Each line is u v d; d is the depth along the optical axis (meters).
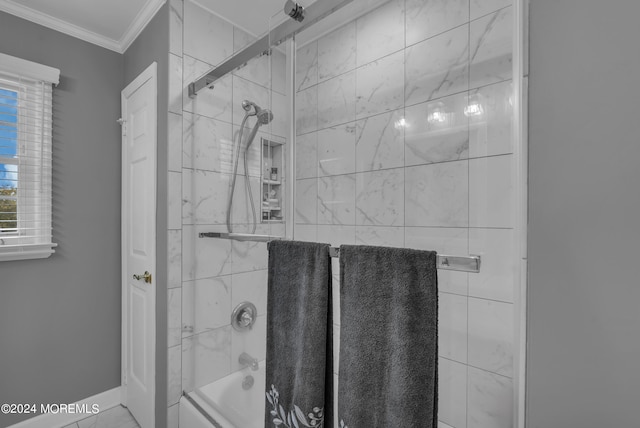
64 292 1.75
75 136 1.79
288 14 1.20
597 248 0.34
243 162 1.60
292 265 1.04
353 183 1.54
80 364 1.81
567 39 0.35
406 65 1.39
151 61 1.69
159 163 1.61
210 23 1.69
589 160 0.34
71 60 1.78
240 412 1.51
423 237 1.34
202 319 1.64
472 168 1.21
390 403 0.77
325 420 0.93
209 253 1.64
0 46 1.54
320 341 0.93
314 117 1.65
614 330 0.33
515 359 0.86
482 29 1.19
